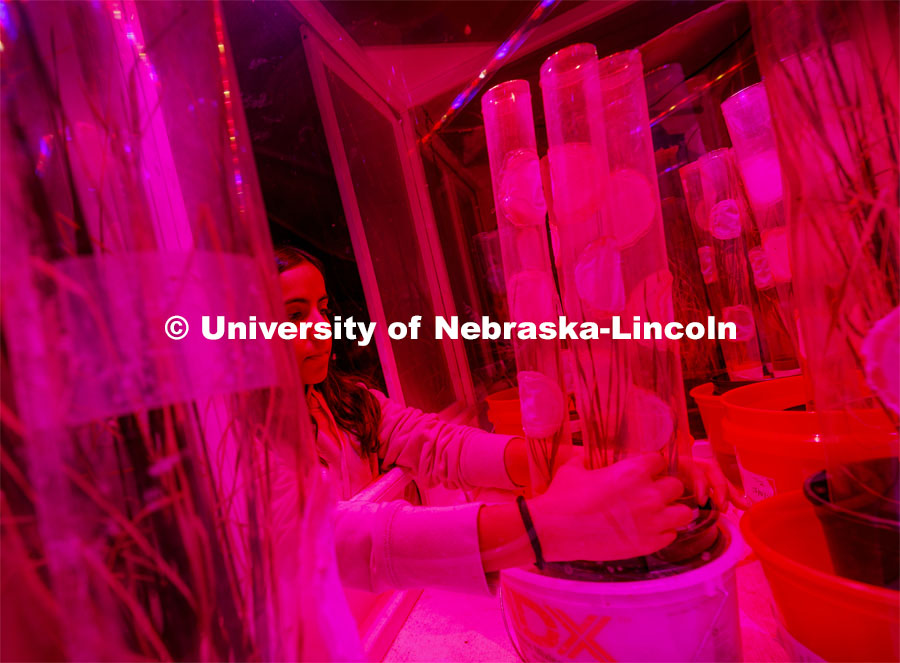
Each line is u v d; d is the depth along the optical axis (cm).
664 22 94
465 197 113
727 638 36
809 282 37
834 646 33
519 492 64
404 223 98
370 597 51
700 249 88
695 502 41
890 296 34
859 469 34
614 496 36
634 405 40
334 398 72
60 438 21
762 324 85
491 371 112
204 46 29
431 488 76
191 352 25
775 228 63
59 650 21
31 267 22
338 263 82
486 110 46
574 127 40
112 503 22
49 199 23
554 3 88
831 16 35
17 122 23
